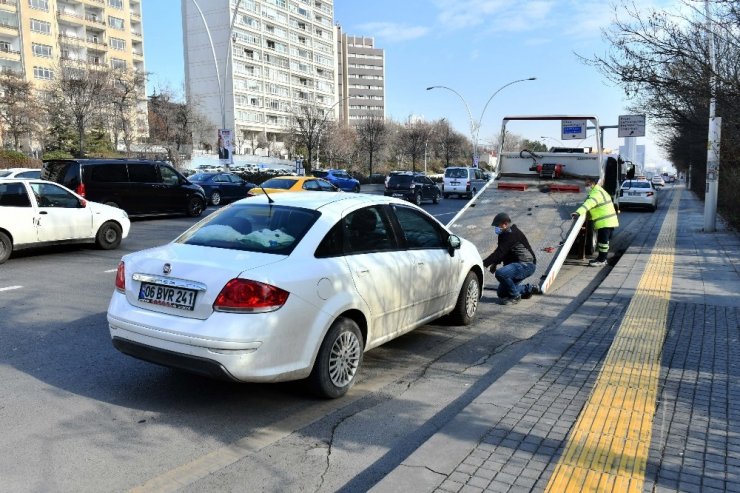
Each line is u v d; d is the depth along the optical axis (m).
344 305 4.61
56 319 6.95
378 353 5.96
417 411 4.50
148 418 4.29
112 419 4.26
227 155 30.84
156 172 18.67
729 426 3.97
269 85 110.88
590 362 5.34
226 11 100.44
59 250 12.51
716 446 3.68
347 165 74.88
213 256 4.41
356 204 5.27
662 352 5.61
